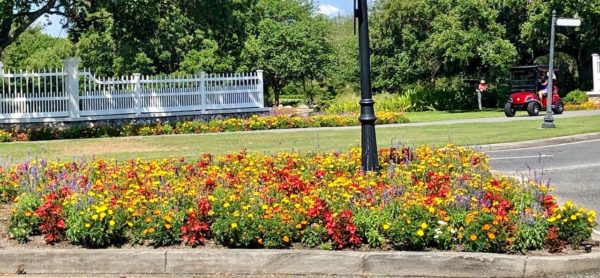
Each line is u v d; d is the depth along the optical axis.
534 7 39.59
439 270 6.39
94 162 11.20
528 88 29.66
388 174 9.11
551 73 22.38
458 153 11.45
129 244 7.02
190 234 6.96
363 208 7.14
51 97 24.17
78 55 46.34
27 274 6.63
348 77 56.22
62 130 23.25
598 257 6.50
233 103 28.30
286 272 6.53
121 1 24.55
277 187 8.19
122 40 28.19
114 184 8.55
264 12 52.22
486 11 39.78
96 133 23.53
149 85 26.20
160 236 6.96
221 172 9.70
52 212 7.09
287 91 67.25
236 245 6.91
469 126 23.86
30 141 21.70
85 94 24.84
